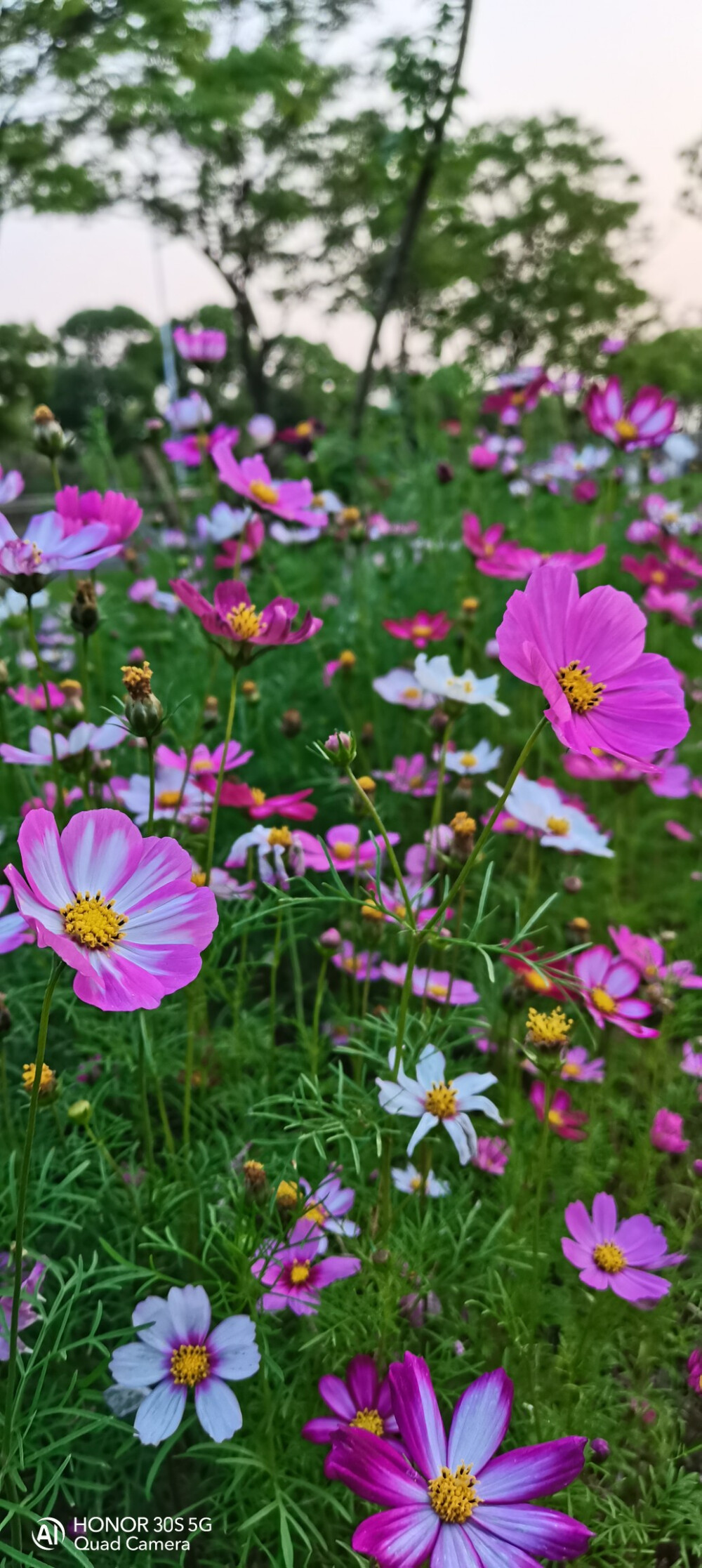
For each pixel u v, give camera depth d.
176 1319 0.49
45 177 3.29
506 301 6.96
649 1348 0.58
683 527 1.46
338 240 3.84
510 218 6.87
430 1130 0.54
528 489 1.46
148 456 1.58
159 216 3.71
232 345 4.08
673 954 0.78
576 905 0.84
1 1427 0.45
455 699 0.67
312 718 1.02
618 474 1.40
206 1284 0.57
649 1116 0.65
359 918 0.65
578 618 0.44
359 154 3.48
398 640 1.13
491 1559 0.40
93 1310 0.58
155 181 3.65
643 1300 0.56
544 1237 0.59
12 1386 0.43
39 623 1.11
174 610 1.20
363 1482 0.41
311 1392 0.53
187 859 0.42
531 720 1.06
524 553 0.87
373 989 0.80
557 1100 0.62
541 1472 0.42
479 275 5.33
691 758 1.07
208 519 1.16
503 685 1.14
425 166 2.41
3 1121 0.62
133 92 3.06
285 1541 0.45
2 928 0.52
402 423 1.61
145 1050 0.58
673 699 0.44
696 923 0.86
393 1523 0.40
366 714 1.05
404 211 3.27
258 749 1.00
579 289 6.79
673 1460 0.52
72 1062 0.69
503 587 1.25
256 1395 0.54
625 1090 0.74
